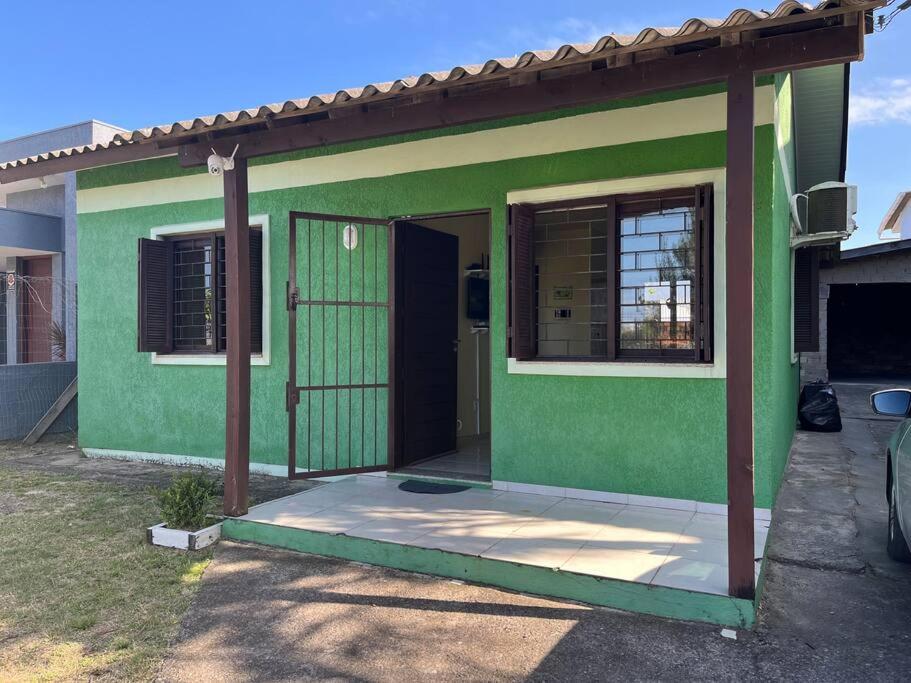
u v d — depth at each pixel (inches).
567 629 128.5
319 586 151.6
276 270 258.1
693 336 191.9
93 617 136.5
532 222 216.4
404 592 147.3
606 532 168.7
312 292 250.7
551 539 163.8
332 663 118.0
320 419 250.7
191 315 285.6
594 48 129.2
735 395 127.2
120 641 126.3
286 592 148.6
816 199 264.2
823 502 217.9
